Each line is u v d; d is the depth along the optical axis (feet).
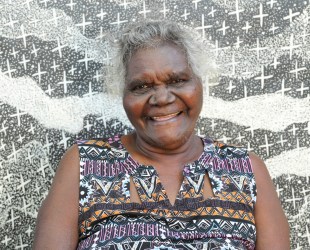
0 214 6.63
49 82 6.65
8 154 6.62
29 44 6.61
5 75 6.59
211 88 6.77
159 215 5.30
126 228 5.24
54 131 6.68
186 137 5.49
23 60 6.61
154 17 6.70
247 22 6.74
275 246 5.54
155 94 5.31
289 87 6.80
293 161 6.84
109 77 6.02
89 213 5.34
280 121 6.82
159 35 5.33
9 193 6.63
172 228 5.28
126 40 5.42
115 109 6.74
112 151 5.66
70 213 5.36
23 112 6.63
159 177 5.57
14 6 6.57
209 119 6.81
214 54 6.75
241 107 6.80
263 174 5.78
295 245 6.86
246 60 6.77
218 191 5.48
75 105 6.70
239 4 6.72
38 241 5.21
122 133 6.77
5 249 6.65
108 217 5.32
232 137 6.82
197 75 5.44
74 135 6.72
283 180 6.86
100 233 5.25
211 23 6.74
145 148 5.67
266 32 6.75
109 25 6.68
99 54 6.68
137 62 5.31
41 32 6.61
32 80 6.63
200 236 5.25
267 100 6.80
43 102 6.66
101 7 6.66
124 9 6.68
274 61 6.78
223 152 5.80
